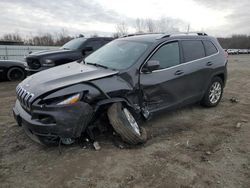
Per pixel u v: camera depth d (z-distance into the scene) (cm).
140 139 374
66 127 329
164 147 383
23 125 361
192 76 506
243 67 1694
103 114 379
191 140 410
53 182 294
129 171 317
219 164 338
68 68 434
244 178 307
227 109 589
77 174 309
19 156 350
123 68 411
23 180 297
